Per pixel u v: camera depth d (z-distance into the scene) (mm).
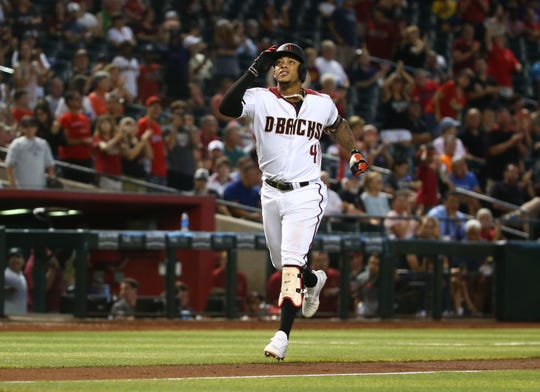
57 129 58594
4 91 63500
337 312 52938
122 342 35438
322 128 27078
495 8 94312
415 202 64938
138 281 50281
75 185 58031
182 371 24453
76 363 26219
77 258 47812
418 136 73250
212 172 64688
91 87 64312
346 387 21219
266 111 26578
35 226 60438
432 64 86000
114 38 74438
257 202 61344
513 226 67625
